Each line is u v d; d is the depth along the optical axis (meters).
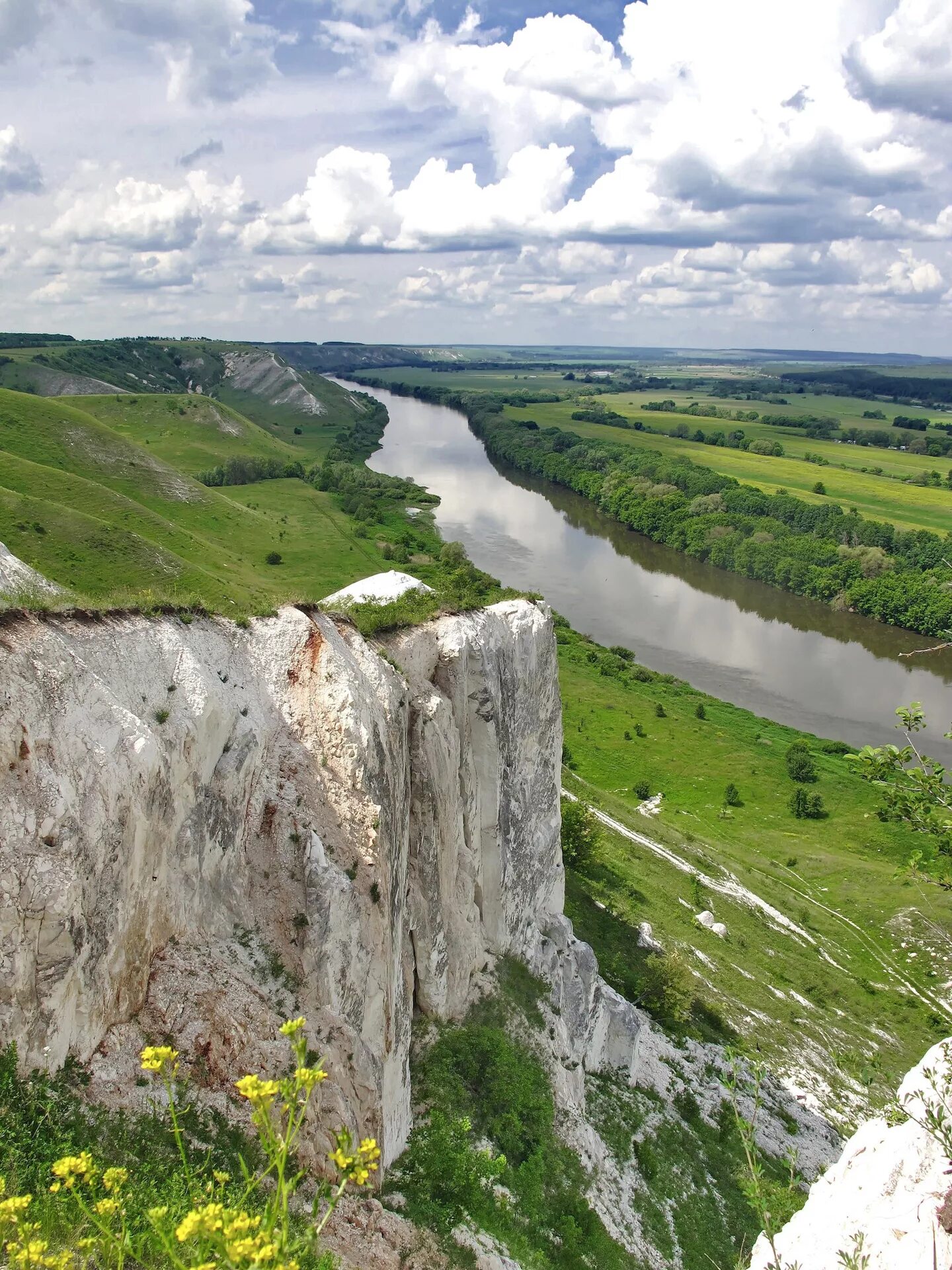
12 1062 12.56
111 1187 8.18
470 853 27.61
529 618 33.41
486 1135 22.75
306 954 17.84
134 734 15.60
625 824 54.38
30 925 12.96
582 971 32.47
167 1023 15.35
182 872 16.77
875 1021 43.12
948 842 14.87
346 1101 17.11
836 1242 16.73
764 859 58.41
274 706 20.70
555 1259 20.88
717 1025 38.06
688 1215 26.94
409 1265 16.30
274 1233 7.13
